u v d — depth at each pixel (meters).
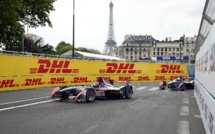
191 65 35.56
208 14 6.65
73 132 6.55
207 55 7.07
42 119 8.12
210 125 5.86
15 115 8.70
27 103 11.73
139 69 31.55
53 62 21.47
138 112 10.02
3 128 6.78
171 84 22.56
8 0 24.69
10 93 15.86
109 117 8.79
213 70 5.47
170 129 7.18
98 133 6.53
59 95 12.79
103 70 27.38
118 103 12.70
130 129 7.06
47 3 34.09
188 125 7.77
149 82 32.56
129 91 15.33
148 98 15.41
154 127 7.39
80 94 12.39
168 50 157.75
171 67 34.47
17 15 26.56
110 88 14.30
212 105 5.45
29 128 6.85
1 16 24.88
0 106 10.64
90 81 25.83
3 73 16.88
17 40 30.39
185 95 17.86
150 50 158.88
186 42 156.38
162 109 11.00
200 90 10.20
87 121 8.01
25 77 18.70
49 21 35.72
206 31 7.39
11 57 17.47
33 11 33.91
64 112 9.55
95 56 44.81
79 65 24.48
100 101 13.35
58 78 22.08
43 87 20.48
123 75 29.75
